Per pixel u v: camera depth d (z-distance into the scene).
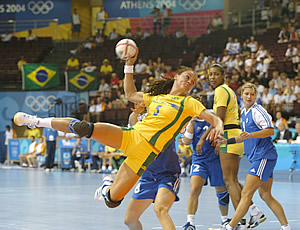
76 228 9.45
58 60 48.06
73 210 12.27
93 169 28.48
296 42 39.88
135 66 43.06
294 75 36.25
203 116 6.53
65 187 19.12
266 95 32.06
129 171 6.67
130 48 7.32
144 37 48.22
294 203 13.70
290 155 21.16
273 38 42.56
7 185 20.12
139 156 6.64
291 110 30.59
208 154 9.66
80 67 45.12
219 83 9.95
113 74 41.59
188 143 10.01
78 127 6.33
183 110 6.68
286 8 45.62
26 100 42.69
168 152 7.03
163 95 7.00
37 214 11.51
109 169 27.30
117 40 48.72
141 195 7.09
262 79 35.53
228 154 9.44
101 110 36.84
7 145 37.19
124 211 12.05
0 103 42.88
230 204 13.38
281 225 9.20
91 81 42.22
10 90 42.84
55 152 31.33
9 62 47.12
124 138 6.62
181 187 18.91
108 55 46.66
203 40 46.16
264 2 47.03
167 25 49.31
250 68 36.00
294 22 43.56
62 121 6.52
